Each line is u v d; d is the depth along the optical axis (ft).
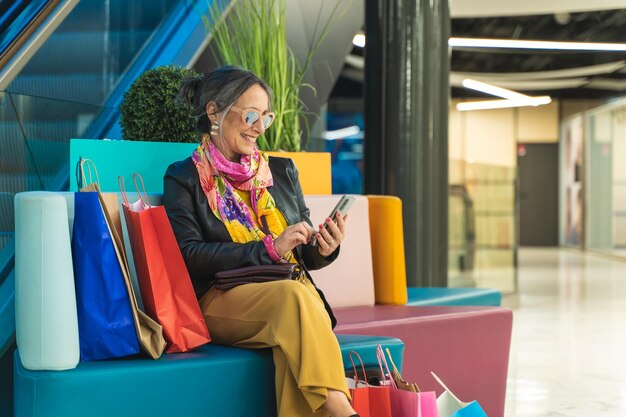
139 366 7.41
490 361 11.10
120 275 7.68
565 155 67.31
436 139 17.60
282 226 9.07
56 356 7.25
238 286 8.32
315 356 7.39
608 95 57.36
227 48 13.48
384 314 10.67
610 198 56.59
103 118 14.87
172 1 17.80
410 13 17.35
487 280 28.35
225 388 7.75
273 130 12.82
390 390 7.77
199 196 8.68
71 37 15.61
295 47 17.71
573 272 42.39
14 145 11.78
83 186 9.46
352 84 64.59
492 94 58.85
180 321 8.04
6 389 10.22
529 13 33.71
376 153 18.53
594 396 13.84
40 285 7.27
